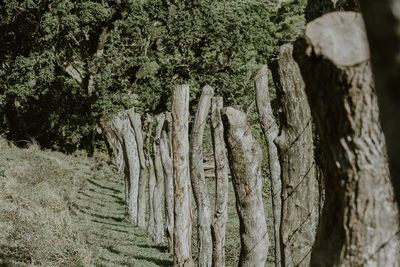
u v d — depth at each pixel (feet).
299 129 17.75
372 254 10.05
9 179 47.03
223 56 116.47
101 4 100.17
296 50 10.84
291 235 17.74
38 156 76.13
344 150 10.19
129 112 55.11
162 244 45.01
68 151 117.19
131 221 54.95
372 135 9.96
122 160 95.40
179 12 109.60
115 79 107.86
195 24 110.01
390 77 7.57
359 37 9.85
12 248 28.86
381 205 10.07
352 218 10.24
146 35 108.99
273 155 25.09
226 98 118.62
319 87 10.22
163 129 43.09
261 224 22.13
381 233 10.07
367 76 9.68
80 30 98.43
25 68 95.55
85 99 116.16
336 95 9.97
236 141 21.52
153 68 113.19
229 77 117.08
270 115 25.57
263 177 75.05
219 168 29.99
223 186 29.91
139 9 103.65
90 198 63.10
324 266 10.65
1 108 114.01
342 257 10.32
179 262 33.19
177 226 33.27
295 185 17.78
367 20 7.61
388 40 7.41
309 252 17.63
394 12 7.23
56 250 30.45
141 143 54.70
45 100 115.03
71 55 107.76
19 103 115.03
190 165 33.88
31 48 100.68
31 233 32.19
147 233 49.01
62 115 116.47
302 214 17.75
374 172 10.05
